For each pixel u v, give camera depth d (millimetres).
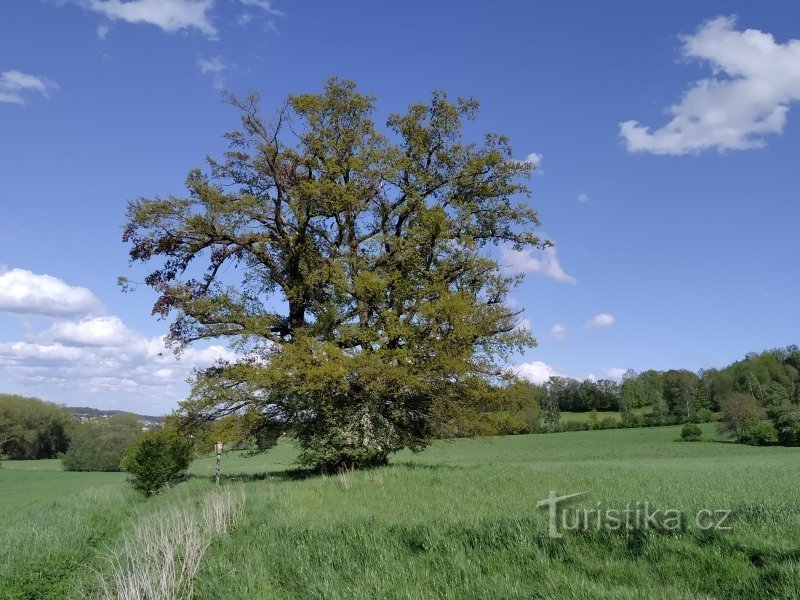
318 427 24844
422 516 12070
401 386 23266
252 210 25484
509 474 19266
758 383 86688
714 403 96312
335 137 25578
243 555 10180
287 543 10570
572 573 8047
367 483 18016
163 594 8461
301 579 8875
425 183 27156
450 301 22172
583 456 60250
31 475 62406
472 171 26500
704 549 8289
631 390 105000
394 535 10312
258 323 24516
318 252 26547
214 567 9586
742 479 19438
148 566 9203
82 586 10102
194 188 24953
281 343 24328
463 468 22859
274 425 26078
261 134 26000
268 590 8633
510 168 27219
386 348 23812
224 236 25375
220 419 24531
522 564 8680
